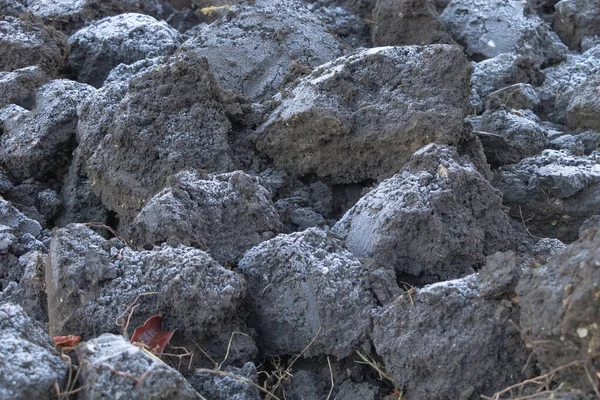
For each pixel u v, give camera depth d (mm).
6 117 1457
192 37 1597
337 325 1110
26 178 1426
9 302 1144
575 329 984
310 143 1328
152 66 1388
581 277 986
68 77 1650
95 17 1765
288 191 1341
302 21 1605
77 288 1112
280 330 1130
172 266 1120
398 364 1073
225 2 1885
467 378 1047
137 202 1302
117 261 1133
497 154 1413
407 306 1081
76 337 1086
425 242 1174
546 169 1355
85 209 1382
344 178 1333
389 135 1293
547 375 1009
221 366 1103
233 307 1110
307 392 1110
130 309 1101
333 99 1320
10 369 997
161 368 1005
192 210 1196
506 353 1045
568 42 1858
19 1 1832
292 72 1477
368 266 1138
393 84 1329
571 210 1338
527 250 1236
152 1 1894
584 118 1536
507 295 1048
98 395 997
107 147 1333
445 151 1236
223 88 1485
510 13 1762
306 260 1141
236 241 1201
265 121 1369
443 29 1696
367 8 1817
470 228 1193
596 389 979
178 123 1325
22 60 1568
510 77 1638
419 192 1191
